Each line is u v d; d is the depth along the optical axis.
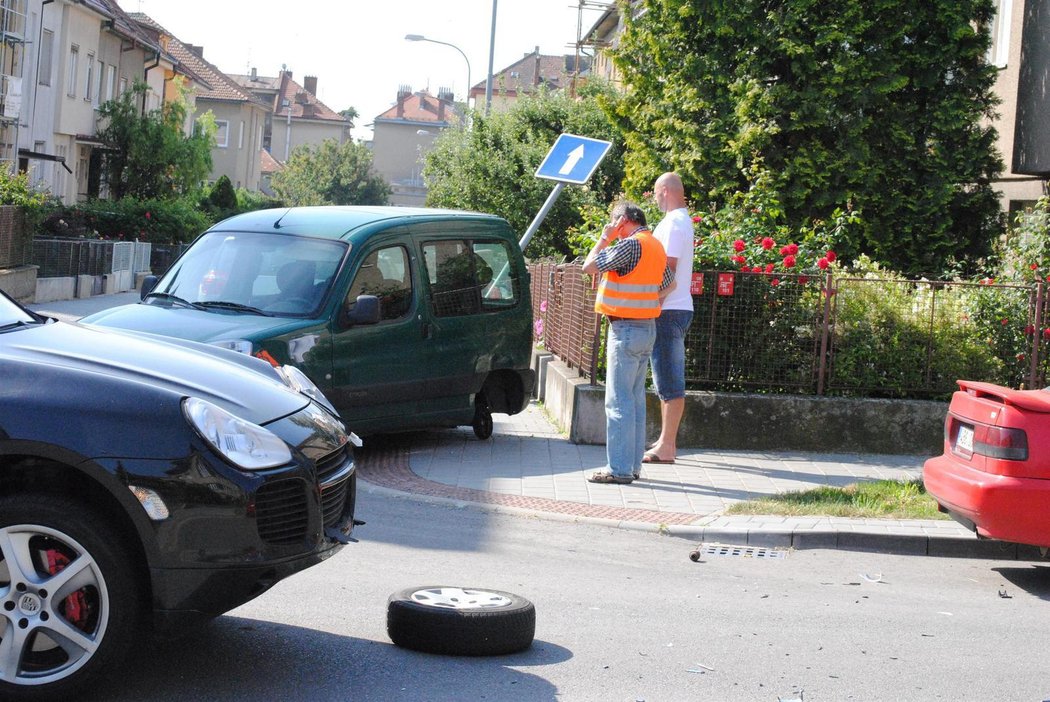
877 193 17.52
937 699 5.04
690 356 11.73
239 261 10.27
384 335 10.27
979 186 18.33
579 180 12.70
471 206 29.36
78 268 32.06
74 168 46.66
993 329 11.84
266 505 4.48
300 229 10.48
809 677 5.25
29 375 4.36
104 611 4.23
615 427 9.71
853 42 17.27
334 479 4.90
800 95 17.34
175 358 5.03
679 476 10.13
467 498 8.98
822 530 8.23
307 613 5.73
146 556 4.27
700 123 18.28
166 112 49.28
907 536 8.19
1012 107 19.84
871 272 12.41
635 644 5.61
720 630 5.95
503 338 11.55
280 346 9.33
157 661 4.92
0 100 38.19
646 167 18.89
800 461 11.04
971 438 7.48
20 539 4.21
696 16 17.92
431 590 5.62
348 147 100.38
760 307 11.71
